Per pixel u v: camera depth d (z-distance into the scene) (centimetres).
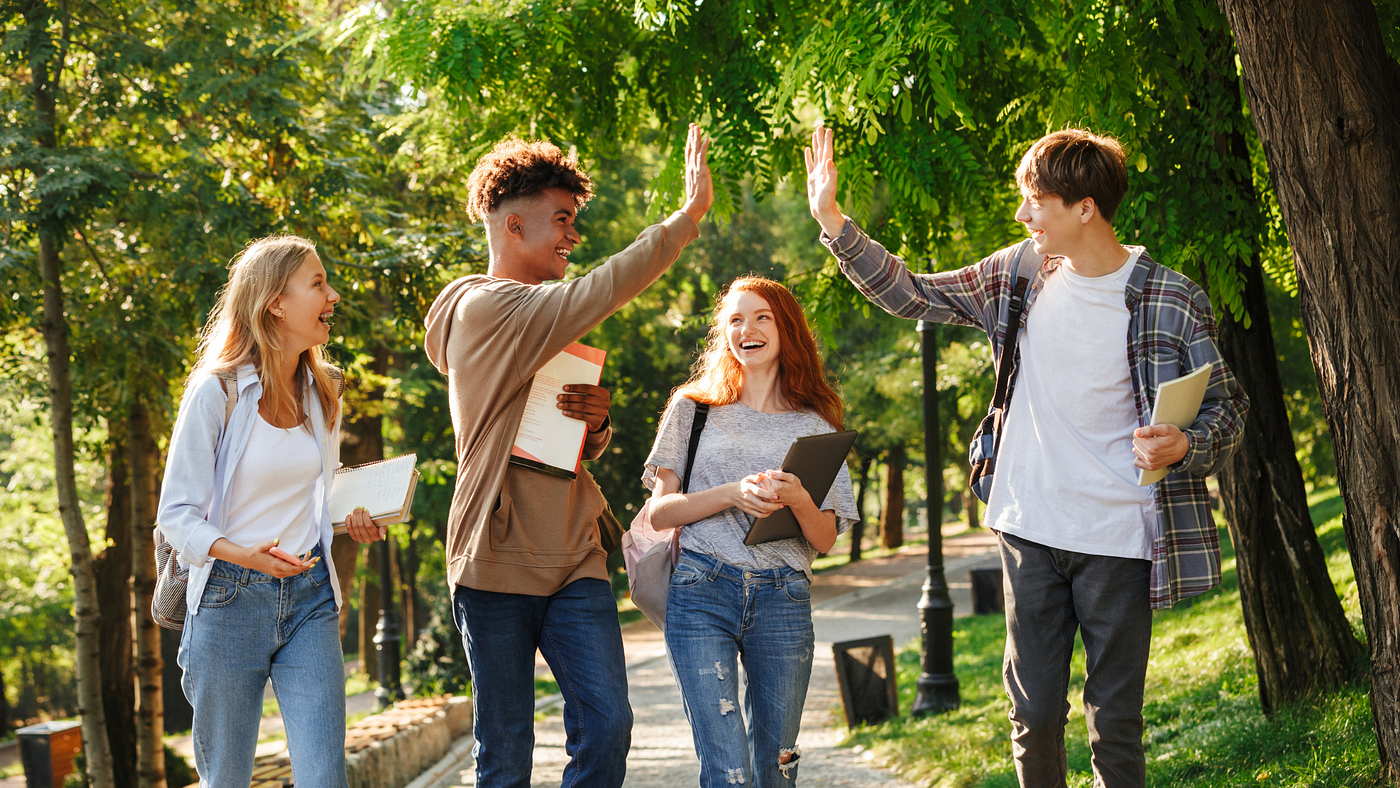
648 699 1257
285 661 301
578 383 297
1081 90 454
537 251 306
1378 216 315
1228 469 563
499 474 287
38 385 1038
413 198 1159
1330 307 326
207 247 838
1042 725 298
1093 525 289
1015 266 308
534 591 290
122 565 1224
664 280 2186
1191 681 705
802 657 330
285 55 870
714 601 325
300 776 292
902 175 480
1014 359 306
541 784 805
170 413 938
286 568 284
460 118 539
